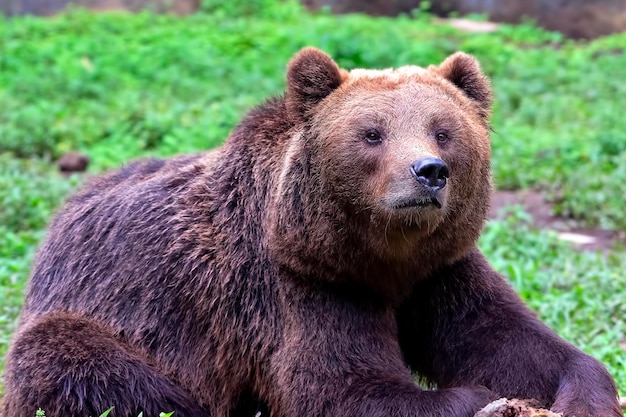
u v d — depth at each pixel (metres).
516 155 28.30
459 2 51.41
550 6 49.78
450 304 12.24
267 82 35.31
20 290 17.48
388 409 10.98
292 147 11.86
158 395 11.89
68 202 13.97
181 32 43.44
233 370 12.24
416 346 12.73
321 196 11.45
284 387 11.62
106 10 49.16
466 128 11.59
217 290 12.15
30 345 12.12
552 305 17.27
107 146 28.50
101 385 11.73
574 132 30.78
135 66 37.56
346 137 11.40
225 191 12.45
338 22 46.66
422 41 42.19
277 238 11.71
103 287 12.63
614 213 23.61
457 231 11.62
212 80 36.50
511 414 10.46
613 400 11.20
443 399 10.85
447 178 11.00
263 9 49.72
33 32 42.59
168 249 12.43
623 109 33.25
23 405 11.90
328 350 11.55
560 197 25.00
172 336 12.30
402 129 11.32
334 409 11.31
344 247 11.45
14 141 28.19
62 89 33.97
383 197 11.06
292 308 11.73
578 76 38.50
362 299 11.79
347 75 12.17
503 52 42.25
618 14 48.88
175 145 28.22
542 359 11.63
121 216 12.91
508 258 20.75
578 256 20.56
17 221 21.77
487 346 11.96
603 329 16.77
